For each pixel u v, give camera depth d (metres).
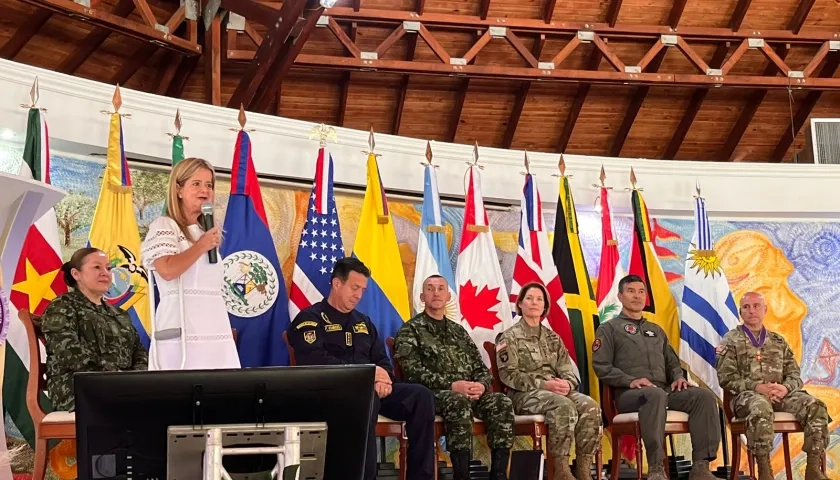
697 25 8.79
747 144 9.70
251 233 5.13
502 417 4.43
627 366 5.20
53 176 5.00
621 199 6.64
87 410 1.72
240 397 1.78
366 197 5.55
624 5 8.55
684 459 5.90
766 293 6.80
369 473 3.77
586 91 8.83
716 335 6.06
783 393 5.05
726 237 6.86
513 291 5.83
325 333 4.34
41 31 6.86
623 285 5.41
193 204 2.96
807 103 9.26
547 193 6.45
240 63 7.73
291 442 1.77
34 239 4.52
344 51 8.30
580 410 4.61
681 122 9.31
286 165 5.65
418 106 8.86
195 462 1.76
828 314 6.83
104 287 3.96
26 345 4.39
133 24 6.85
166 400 1.75
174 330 3.04
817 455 4.91
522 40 8.67
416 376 4.54
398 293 5.42
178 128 5.14
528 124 9.22
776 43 8.87
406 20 8.15
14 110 4.77
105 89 5.11
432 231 5.68
